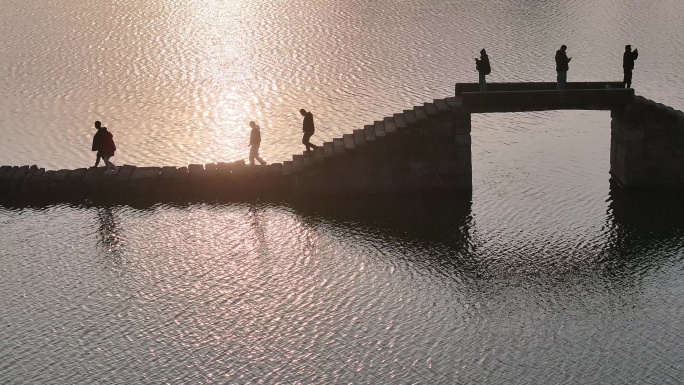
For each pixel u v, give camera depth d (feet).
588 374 151.53
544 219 199.52
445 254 186.70
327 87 286.87
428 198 209.97
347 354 157.07
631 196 208.74
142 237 194.80
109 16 373.61
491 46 322.14
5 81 297.12
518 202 207.41
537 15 362.12
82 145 246.27
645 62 302.04
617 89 206.59
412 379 150.82
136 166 222.28
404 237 193.36
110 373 153.28
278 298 172.65
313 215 203.31
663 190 210.79
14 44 336.90
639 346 157.99
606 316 166.09
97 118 265.34
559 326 163.63
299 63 311.06
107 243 192.54
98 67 310.45
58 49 330.54
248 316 167.53
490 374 151.84
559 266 181.68
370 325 164.55
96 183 213.05
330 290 175.01
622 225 196.03
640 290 173.37
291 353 157.58
